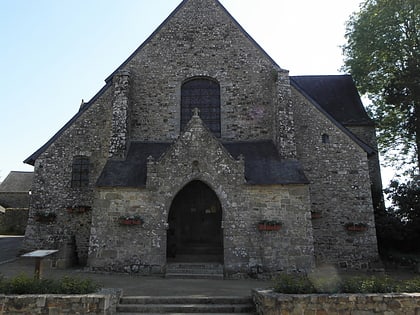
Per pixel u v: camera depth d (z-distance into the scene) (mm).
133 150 16734
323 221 16938
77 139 17734
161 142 17344
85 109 18016
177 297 9688
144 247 14062
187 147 14883
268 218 14305
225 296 9867
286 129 16250
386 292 8266
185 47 18391
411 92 19719
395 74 21312
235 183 14562
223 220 14258
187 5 18969
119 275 13664
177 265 14195
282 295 8008
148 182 14570
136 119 17609
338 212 17016
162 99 17828
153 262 13914
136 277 13406
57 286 8320
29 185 46500
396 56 22844
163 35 18531
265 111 17688
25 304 7750
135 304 9367
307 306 7867
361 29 23641
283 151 15945
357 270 16297
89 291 8406
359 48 23953
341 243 16703
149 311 9102
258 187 14586
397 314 7852
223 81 18031
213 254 16172
